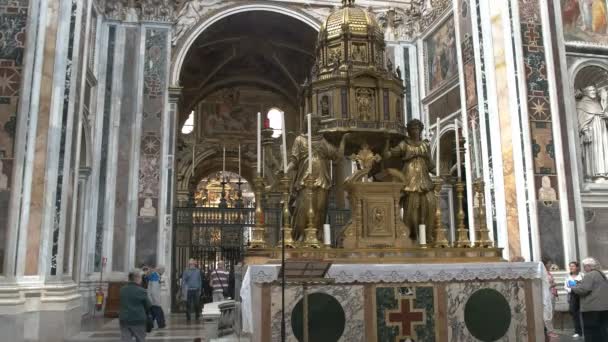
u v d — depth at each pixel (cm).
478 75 1384
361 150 729
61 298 1025
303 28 2014
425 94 1839
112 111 1711
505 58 1328
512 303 663
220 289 1490
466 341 643
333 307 618
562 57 1355
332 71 763
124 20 1786
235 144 2906
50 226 1045
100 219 1638
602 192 1313
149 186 1695
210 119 2911
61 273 1059
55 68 1102
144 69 1769
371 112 753
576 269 1005
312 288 616
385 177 781
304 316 559
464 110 1473
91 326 1297
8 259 974
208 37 2062
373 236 695
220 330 916
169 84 1794
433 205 741
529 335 659
